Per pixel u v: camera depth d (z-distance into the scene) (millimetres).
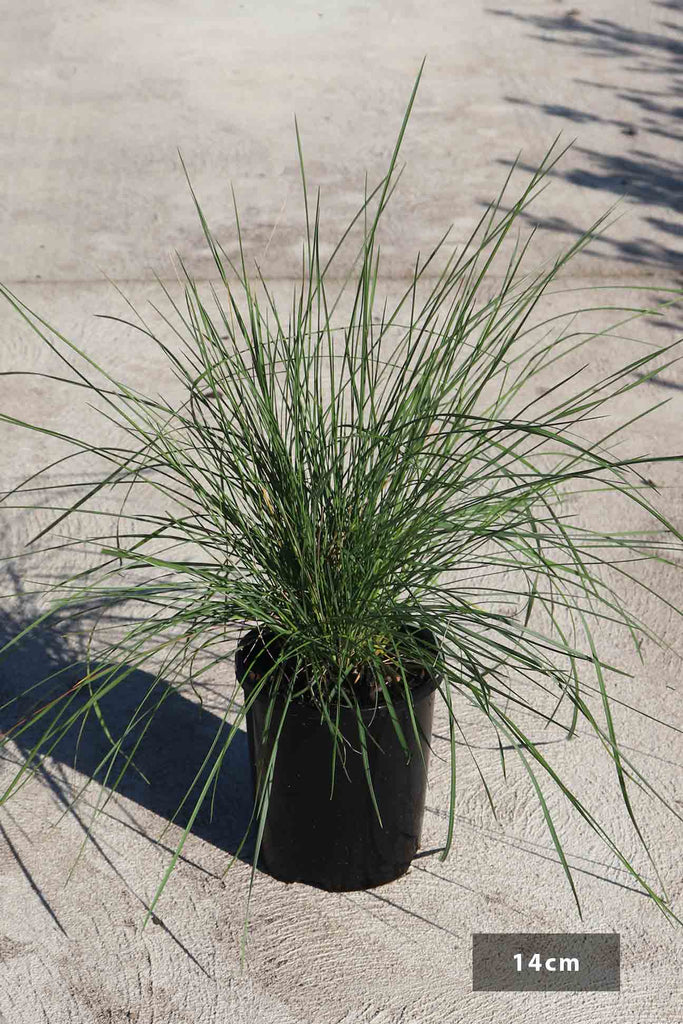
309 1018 1929
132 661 2672
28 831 2264
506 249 4645
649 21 7738
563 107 6211
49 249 4684
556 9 7980
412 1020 1928
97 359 3943
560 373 3840
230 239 4738
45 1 8109
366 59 6934
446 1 8156
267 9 7945
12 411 3664
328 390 3604
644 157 5605
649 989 1981
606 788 2367
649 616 2836
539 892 2152
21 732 2334
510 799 2344
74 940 2059
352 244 4688
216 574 1894
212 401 3611
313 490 1856
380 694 1901
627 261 4586
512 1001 1958
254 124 5953
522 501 1926
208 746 2469
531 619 2820
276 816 2043
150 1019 1926
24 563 2986
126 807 2318
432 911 2117
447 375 1902
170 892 2145
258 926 2084
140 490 3314
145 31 7445
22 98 6301
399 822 2045
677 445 3510
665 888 2156
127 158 5547
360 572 1866
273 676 1928
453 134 5836
